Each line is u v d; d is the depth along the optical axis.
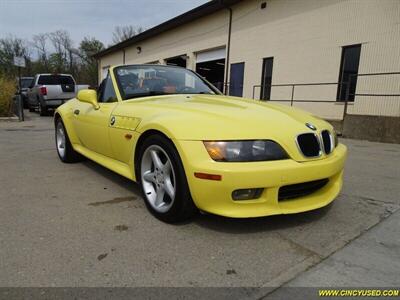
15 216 3.00
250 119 2.67
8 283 2.01
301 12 12.36
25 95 18.53
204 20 17.84
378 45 10.02
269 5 13.72
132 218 2.97
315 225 2.84
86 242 2.52
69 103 5.11
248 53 15.07
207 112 2.79
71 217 2.99
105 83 4.15
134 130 3.15
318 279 2.09
